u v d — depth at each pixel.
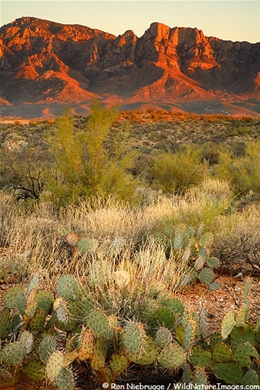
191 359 3.47
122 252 6.44
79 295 4.24
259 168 15.65
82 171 10.55
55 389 3.40
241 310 3.73
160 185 16.56
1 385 3.33
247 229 7.83
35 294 4.05
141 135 47.41
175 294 5.37
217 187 16.19
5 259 6.20
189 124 53.03
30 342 3.33
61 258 6.45
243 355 3.39
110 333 3.43
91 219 7.93
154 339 3.56
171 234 6.75
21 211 9.50
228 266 6.67
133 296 4.28
